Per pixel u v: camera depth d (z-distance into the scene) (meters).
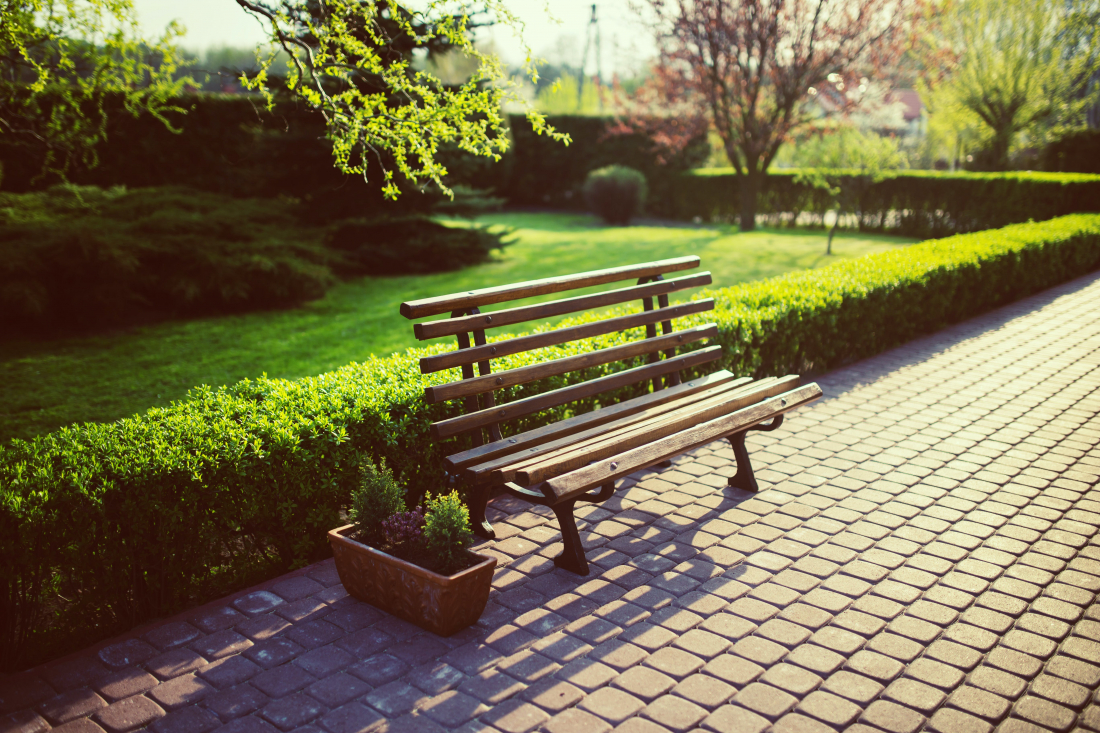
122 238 9.86
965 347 8.20
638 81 21.92
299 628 3.29
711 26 17.08
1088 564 3.73
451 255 13.66
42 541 3.04
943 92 24.97
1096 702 2.74
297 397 4.20
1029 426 5.72
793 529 4.14
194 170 16.62
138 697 2.84
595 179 21.55
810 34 17.06
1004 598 3.43
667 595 3.49
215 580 3.77
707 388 5.08
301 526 3.83
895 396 6.54
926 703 2.73
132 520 3.25
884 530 4.10
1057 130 23.83
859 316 7.61
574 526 3.72
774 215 20.94
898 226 18.64
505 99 6.09
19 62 6.81
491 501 4.61
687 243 16.70
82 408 6.82
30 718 2.73
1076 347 8.02
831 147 15.37
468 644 3.14
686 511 4.39
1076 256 11.91
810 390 4.70
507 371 4.04
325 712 2.73
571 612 3.37
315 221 13.27
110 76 7.81
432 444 4.32
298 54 5.93
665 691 2.82
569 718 2.67
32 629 3.19
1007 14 23.11
